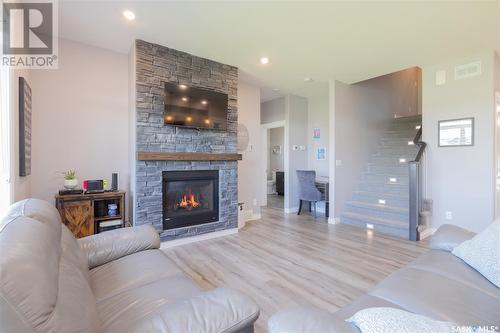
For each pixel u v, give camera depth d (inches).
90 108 131.6
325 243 141.3
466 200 143.6
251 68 161.6
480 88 138.3
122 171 140.5
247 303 39.8
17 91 87.4
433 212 155.7
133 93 127.6
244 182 195.3
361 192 197.5
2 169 76.7
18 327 24.6
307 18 103.9
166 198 135.3
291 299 84.2
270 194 341.1
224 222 155.9
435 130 154.9
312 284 94.4
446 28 111.0
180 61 137.0
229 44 128.3
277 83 193.6
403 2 92.9
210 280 97.4
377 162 213.5
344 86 193.0
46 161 120.4
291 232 163.5
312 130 242.5
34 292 26.4
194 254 124.3
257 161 203.2
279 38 121.3
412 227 146.6
